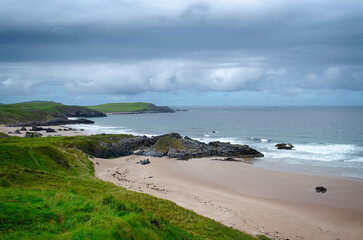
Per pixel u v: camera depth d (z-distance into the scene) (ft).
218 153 276.82
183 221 90.53
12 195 75.31
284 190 162.50
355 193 156.04
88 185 121.90
